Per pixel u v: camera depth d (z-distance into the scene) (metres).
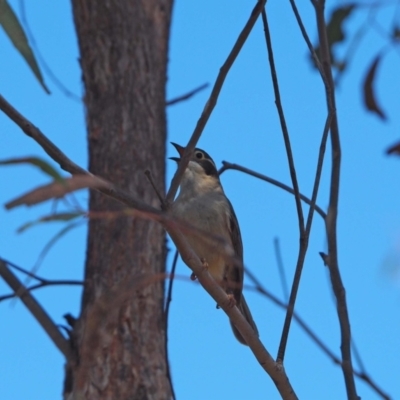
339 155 8.94
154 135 13.64
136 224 12.67
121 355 11.75
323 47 8.94
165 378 12.00
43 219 5.36
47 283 9.55
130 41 13.86
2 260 8.19
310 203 8.57
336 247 8.68
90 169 13.45
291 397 8.68
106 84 13.70
